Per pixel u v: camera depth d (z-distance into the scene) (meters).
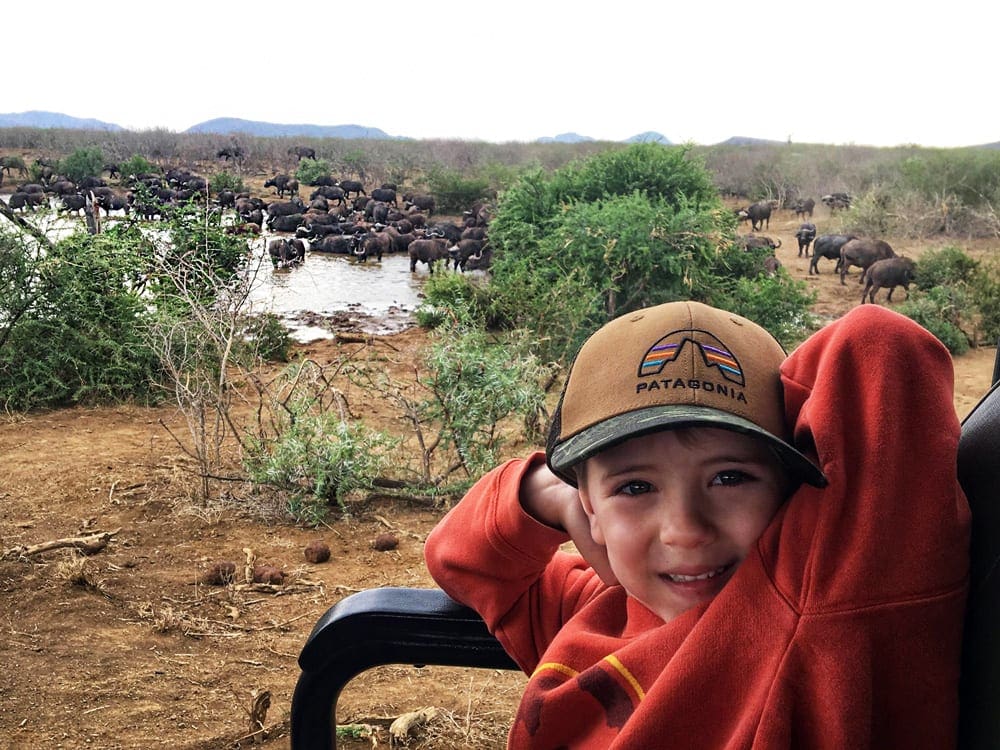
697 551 1.10
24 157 64.38
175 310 9.58
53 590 5.07
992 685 0.93
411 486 6.95
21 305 9.45
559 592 1.48
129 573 5.45
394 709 4.02
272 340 11.50
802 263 23.03
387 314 15.58
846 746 0.93
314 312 15.54
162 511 6.46
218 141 81.25
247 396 9.55
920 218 26.55
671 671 1.03
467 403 6.85
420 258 21.36
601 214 12.28
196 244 11.62
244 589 5.30
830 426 1.02
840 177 39.72
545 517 1.40
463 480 7.09
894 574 0.96
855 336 1.05
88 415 8.95
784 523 1.05
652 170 14.87
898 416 1.00
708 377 1.11
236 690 4.18
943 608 0.95
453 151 72.00
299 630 4.86
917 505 0.97
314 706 1.55
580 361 1.23
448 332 8.29
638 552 1.14
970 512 0.99
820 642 0.96
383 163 61.31
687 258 11.95
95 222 12.09
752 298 12.28
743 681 1.01
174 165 63.19
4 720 3.79
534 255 13.36
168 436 8.25
